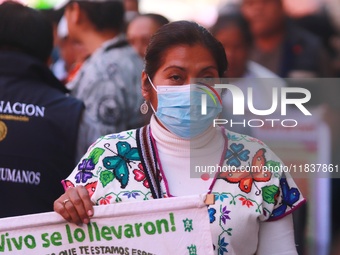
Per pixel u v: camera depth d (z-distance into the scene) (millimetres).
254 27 14281
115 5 12109
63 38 14445
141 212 6453
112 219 6477
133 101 11445
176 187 6672
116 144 6777
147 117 7121
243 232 6559
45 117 8914
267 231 6711
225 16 13633
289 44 14430
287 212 6703
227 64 6902
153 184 6641
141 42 12969
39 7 15070
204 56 6699
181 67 6684
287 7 15180
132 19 13867
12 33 9062
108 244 6480
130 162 6707
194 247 6426
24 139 8820
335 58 15602
